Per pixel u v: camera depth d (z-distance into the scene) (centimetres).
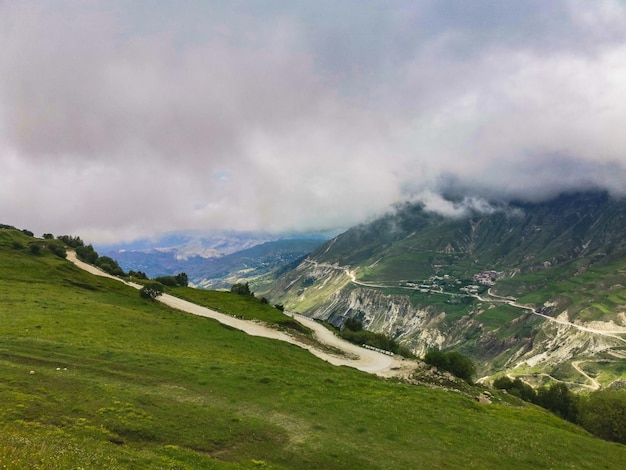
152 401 4109
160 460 2836
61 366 4850
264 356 8456
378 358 12444
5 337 5844
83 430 3145
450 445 4103
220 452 3325
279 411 4425
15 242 17112
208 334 9494
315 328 18138
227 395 4716
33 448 2316
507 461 3975
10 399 3472
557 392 13250
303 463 3338
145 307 12281
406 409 5012
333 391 5388
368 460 3528
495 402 9200
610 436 8869
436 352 12281
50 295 10356
